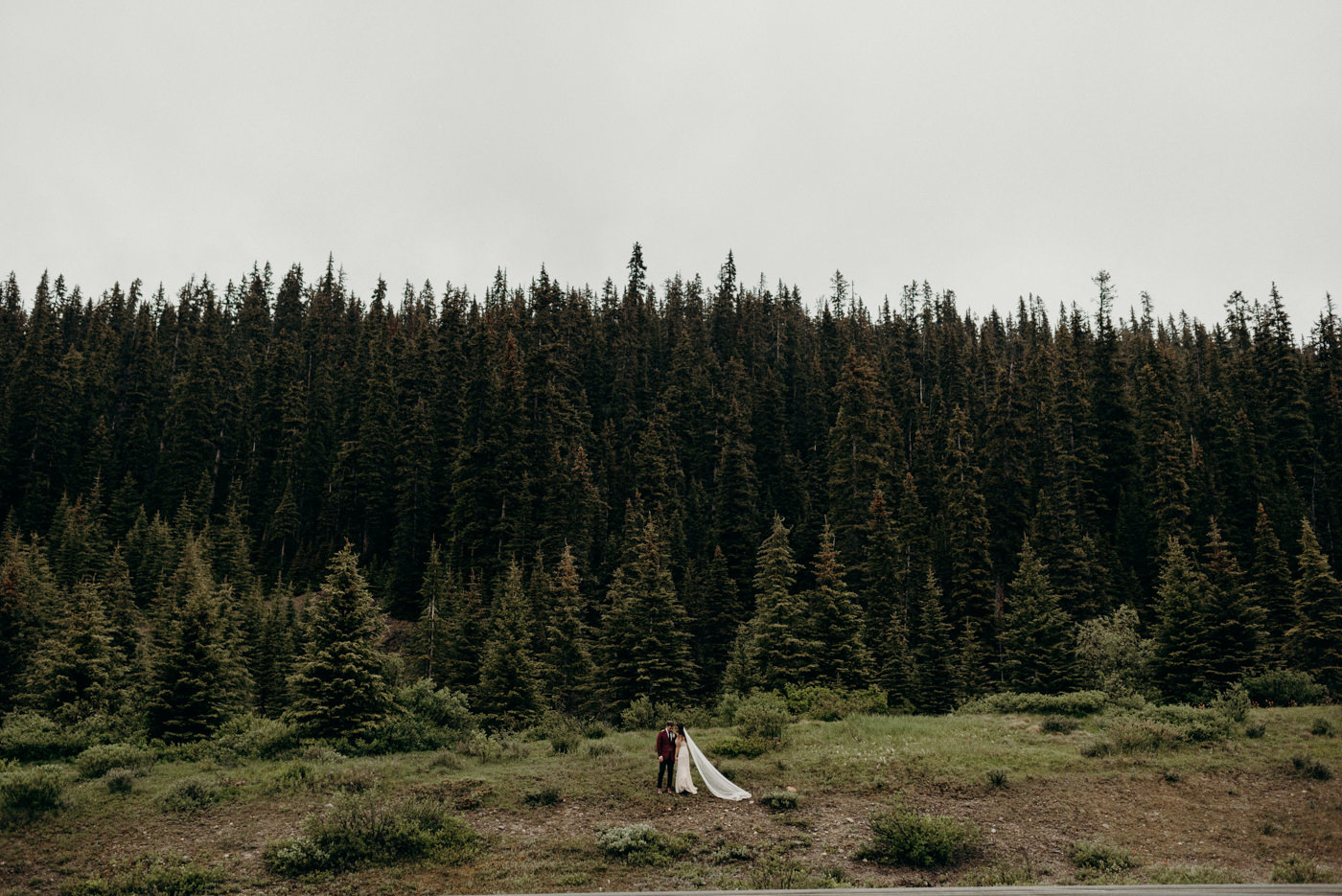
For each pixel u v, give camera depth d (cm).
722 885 1370
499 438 8494
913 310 14850
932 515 7812
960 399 10981
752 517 7900
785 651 4497
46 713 3334
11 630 4459
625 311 14462
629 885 1369
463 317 13500
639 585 4950
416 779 1997
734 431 9894
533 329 12419
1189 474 7162
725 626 6259
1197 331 12756
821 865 1493
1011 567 6781
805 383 11669
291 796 1845
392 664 3073
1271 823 1758
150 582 7475
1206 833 1723
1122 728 2380
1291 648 4259
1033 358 10006
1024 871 1434
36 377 10150
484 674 4219
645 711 3098
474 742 2400
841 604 4653
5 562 6100
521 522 7700
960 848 1605
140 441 10706
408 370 11388
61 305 14688
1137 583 6291
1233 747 2247
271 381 11512
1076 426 8412
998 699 2989
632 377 11775
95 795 1819
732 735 2461
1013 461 7244
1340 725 2372
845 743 2366
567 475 8400
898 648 4972
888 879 1430
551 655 5028
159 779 1980
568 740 2395
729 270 14875
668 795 1892
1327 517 7262
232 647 4819
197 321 14350
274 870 1428
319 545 9181
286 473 10225
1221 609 3669
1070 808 1856
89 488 9781
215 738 2597
